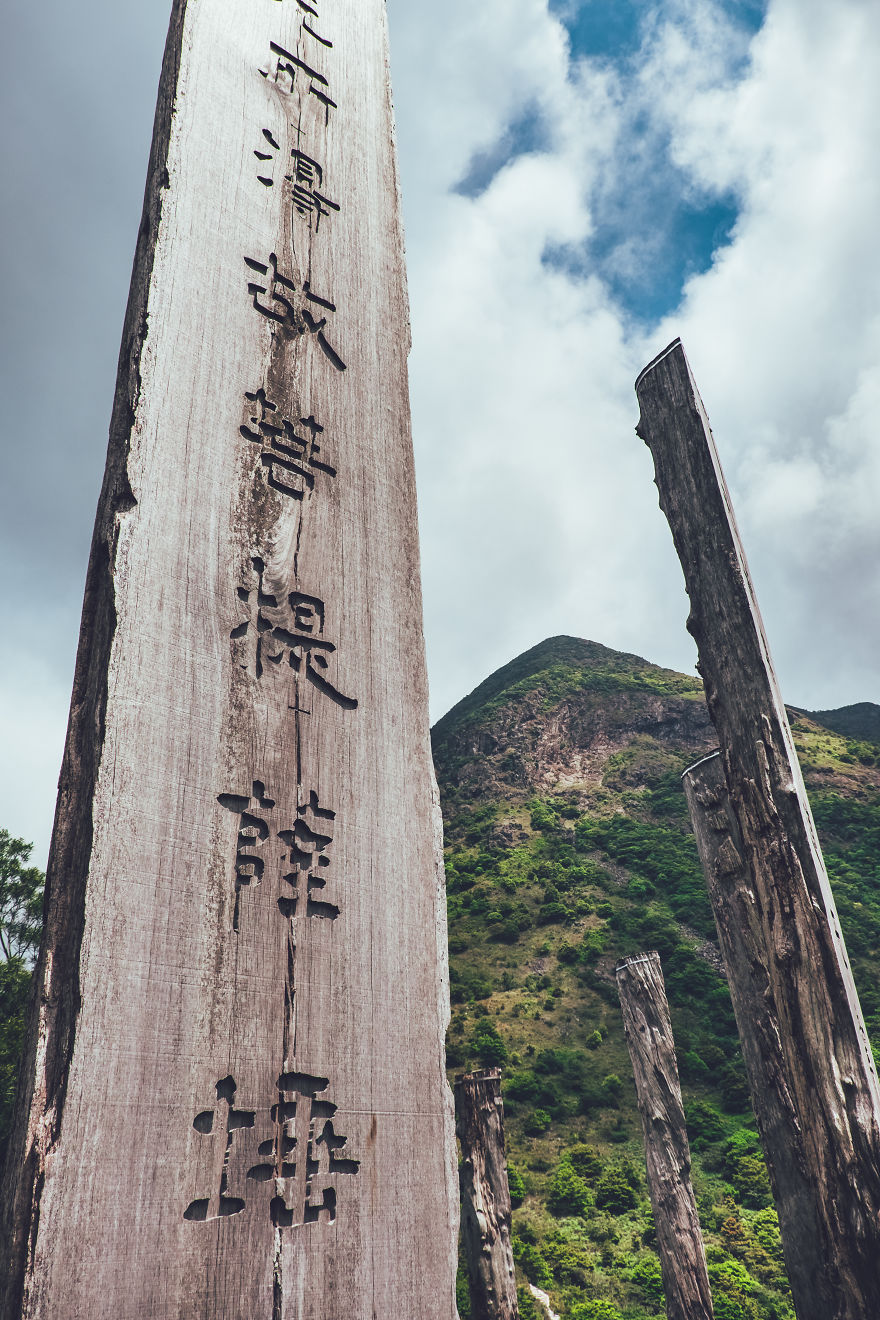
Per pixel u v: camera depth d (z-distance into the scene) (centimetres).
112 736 159
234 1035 153
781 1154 226
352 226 267
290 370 228
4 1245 124
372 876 189
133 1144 134
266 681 188
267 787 178
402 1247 161
